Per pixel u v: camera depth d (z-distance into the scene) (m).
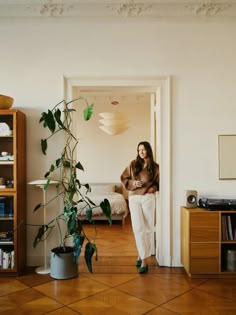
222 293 2.67
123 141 7.12
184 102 3.37
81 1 3.18
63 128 3.17
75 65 3.39
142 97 6.72
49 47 3.39
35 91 3.40
